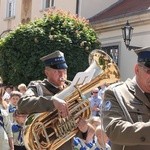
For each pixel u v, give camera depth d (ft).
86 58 49.65
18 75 50.75
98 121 18.39
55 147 15.76
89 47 49.80
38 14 76.28
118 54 57.26
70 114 15.47
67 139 15.87
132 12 53.57
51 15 50.47
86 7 66.49
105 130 10.23
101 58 15.35
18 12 82.79
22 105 15.83
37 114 15.69
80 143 17.94
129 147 10.24
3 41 51.67
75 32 49.67
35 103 15.56
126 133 9.71
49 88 16.65
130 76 54.65
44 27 49.75
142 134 9.57
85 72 15.44
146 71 10.41
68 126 15.74
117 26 57.26
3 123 23.00
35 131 15.61
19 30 50.55
